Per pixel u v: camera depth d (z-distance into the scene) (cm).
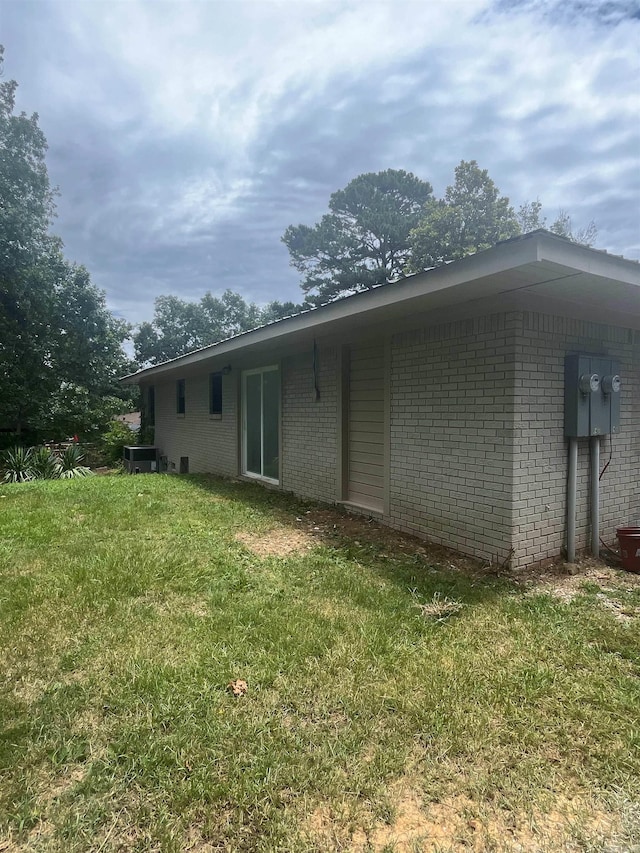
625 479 520
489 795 181
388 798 179
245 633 297
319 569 419
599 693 240
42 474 1225
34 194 1686
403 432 536
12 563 423
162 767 191
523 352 409
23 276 1576
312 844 161
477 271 335
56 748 201
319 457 706
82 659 268
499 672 256
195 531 539
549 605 345
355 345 638
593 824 171
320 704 229
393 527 555
